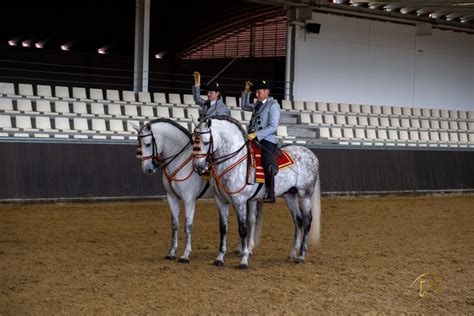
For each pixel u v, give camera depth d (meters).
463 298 7.87
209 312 6.83
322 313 6.98
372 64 25.02
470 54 27.91
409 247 11.30
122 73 29.27
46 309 6.75
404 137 24.22
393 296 7.83
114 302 7.09
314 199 9.92
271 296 7.59
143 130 9.22
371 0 22.12
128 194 15.58
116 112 19.33
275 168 9.25
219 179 9.01
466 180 20.89
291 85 23.14
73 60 28.19
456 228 13.77
